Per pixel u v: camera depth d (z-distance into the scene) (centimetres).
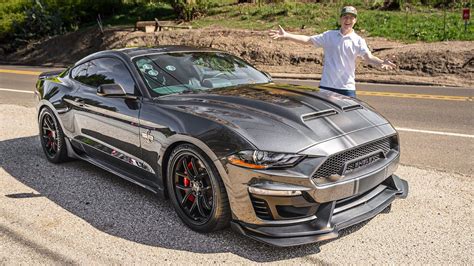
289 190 312
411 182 467
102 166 482
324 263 315
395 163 377
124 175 449
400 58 1508
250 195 321
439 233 353
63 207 418
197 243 346
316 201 319
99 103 457
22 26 2969
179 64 458
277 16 2331
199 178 355
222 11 2630
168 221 385
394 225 368
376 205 360
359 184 336
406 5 2352
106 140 456
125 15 2972
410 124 757
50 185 475
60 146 534
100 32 2578
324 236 319
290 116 346
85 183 480
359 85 1292
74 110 497
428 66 1437
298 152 316
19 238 359
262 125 335
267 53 1811
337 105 378
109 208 414
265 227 326
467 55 1429
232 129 333
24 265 320
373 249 332
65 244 348
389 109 895
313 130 334
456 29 1778
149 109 400
